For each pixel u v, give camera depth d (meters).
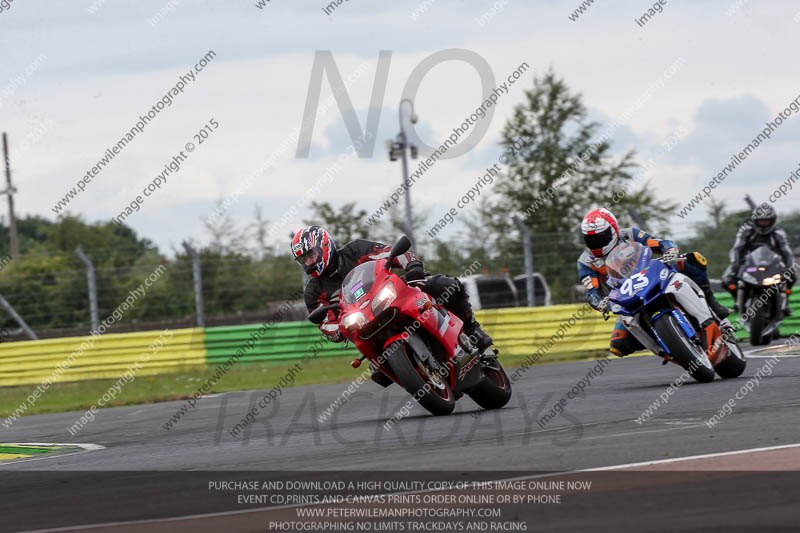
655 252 30.86
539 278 63.81
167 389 51.88
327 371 55.44
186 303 66.19
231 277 65.12
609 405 26.53
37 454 27.55
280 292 65.44
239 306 67.06
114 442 29.00
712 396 26.28
